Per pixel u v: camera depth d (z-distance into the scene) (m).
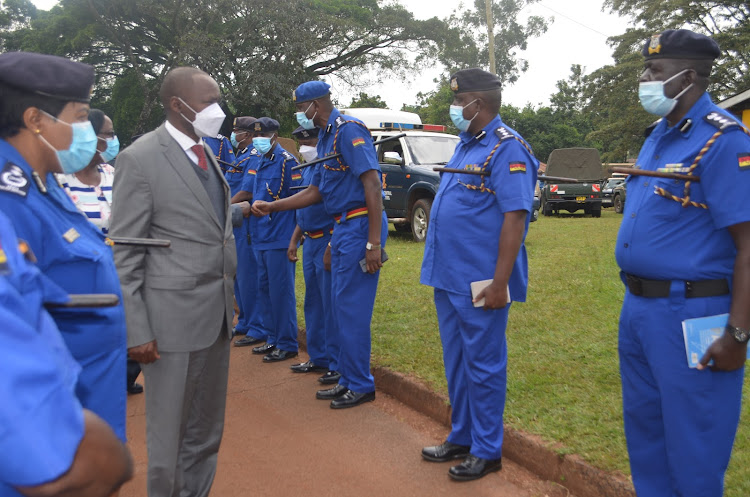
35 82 1.45
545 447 3.04
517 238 2.85
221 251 2.56
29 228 1.48
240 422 3.88
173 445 2.47
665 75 2.10
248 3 24.75
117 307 1.78
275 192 5.08
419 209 11.20
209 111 2.44
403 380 4.13
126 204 2.36
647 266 2.14
